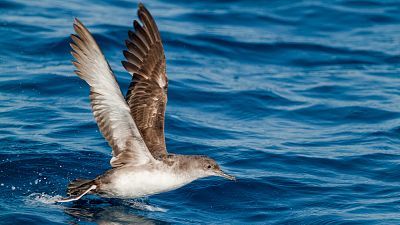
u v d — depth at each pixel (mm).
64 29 22062
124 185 11961
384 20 25812
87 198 13219
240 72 21250
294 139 16922
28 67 19641
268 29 24594
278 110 18719
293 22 25234
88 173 14305
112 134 11430
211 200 13688
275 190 14156
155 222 12570
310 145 16562
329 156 15844
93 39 10469
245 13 25531
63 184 13766
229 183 14242
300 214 13203
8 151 14844
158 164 11953
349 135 17250
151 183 11977
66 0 24906
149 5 25531
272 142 16625
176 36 22906
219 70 21156
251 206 13555
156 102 12156
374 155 15914
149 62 11961
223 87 19734
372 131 17469
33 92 18234
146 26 11852
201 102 18750
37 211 12492
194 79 20047
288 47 23234
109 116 11180
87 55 10703
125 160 11852
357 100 19438
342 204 13641
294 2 26625
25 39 21203
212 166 12297
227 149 16031
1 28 21719
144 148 11648
